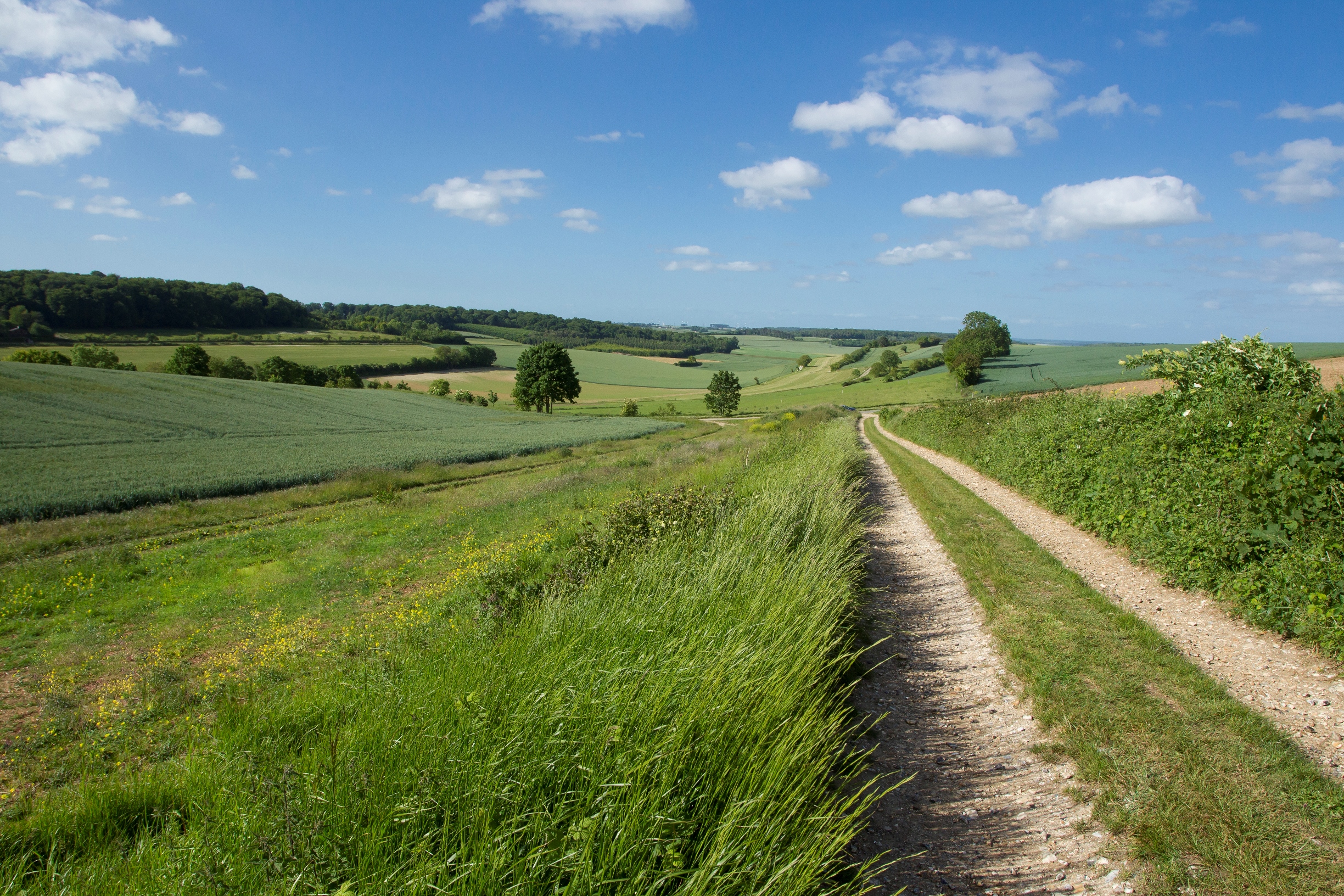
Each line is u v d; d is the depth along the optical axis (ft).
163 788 11.11
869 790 11.35
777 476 34.78
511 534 40.68
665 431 176.35
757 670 11.02
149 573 37.09
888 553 29.45
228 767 10.34
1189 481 23.54
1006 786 11.26
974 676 16.02
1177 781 10.67
